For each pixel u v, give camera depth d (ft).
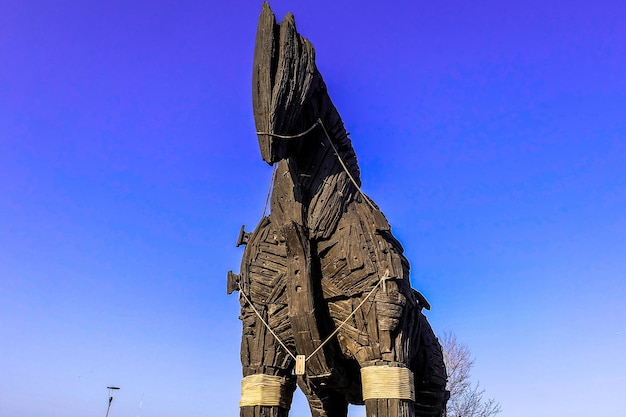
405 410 18.84
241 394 21.31
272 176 22.39
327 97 21.90
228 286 22.98
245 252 23.02
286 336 21.09
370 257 20.15
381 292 19.71
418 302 24.04
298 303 19.85
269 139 18.58
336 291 20.30
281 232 20.66
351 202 21.57
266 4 19.66
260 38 19.24
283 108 18.54
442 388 24.48
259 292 21.85
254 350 21.42
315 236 20.59
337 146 22.47
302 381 22.30
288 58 18.61
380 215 20.85
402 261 21.11
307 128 20.98
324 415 23.34
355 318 19.93
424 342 23.06
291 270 20.36
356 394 22.49
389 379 18.93
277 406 20.98
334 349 20.38
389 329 19.42
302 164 21.53
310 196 21.06
